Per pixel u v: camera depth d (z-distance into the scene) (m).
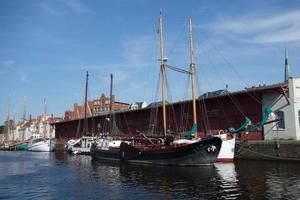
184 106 54.34
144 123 63.62
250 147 40.41
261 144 39.41
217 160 37.62
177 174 28.11
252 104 44.22
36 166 38.97
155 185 23.00
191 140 35.12
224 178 25.33
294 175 26.31
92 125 75.81
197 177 26.12
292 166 32.72
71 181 25.83
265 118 37.44
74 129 91.75
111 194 20.19
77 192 21.03
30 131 129.12
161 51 42.22
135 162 39.84
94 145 55.41
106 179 26.64
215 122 48.75
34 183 25.00
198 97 49.75
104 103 102.25
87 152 66.38
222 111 47.94
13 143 107.31
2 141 126.12
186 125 53.56
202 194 19.47
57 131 100.94
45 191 21.53
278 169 30.41
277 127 40.78
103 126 76.38
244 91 43.69
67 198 19.23
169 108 57.16
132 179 26.22
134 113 66.56
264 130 41.84
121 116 70.38
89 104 106.94
